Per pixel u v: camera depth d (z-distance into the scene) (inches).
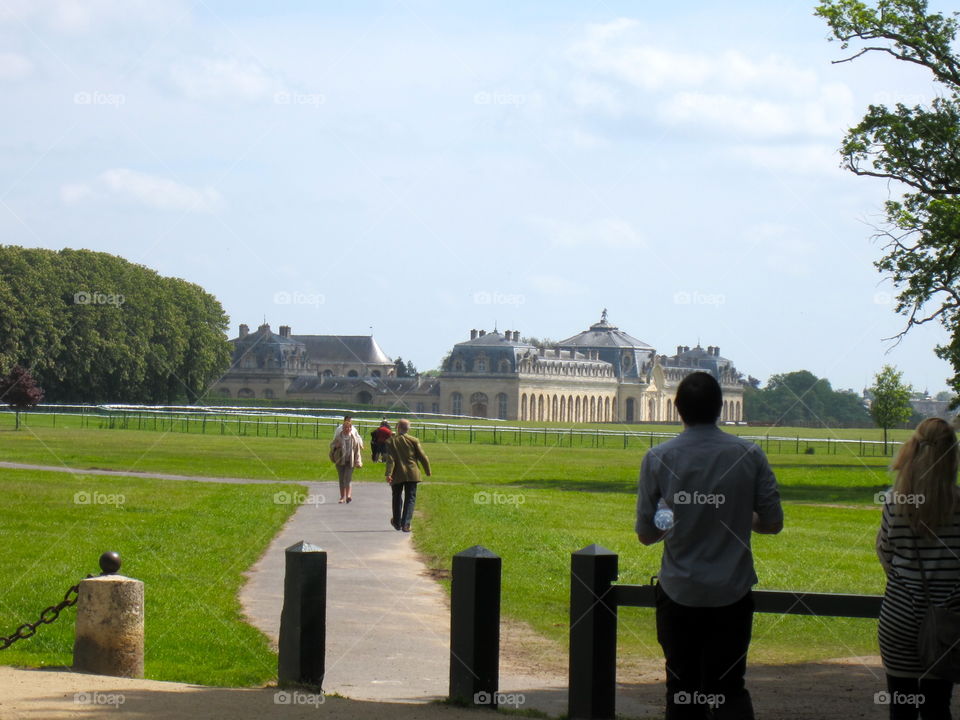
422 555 934.4
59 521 1064.2
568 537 1058.7
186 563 846.5
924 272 1764.3
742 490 347.3
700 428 354.6
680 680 353.1
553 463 2502.5
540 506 1393.9
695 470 346.9
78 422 4077.3
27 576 756.6
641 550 984.9
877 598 417.1
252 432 3811.5
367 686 509.0
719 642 348.8
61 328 4933.6
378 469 2086.6
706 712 351.6
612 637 429.1
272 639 603.8
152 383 5610.2
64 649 565.6
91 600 496.4
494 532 1079.6
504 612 707.4
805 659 605.9
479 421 6791.3
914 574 351.6
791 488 1859.0
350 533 1072.2
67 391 5068.9
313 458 2363.4
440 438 3949.3
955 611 348.2
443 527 1123.9
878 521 1309.1
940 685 357.4
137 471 1877.5
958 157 1737.2
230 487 1565.0
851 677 556.1
